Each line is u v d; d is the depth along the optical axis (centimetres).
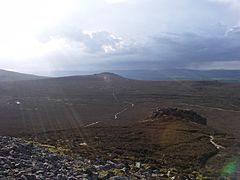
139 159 4147
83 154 3616
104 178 2198
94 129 8112
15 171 1762
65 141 5581
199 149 5406
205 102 18325
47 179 1756
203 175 3556
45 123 10512
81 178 1975
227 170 3928
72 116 12681
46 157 2372
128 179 2331
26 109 14912
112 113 13650
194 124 8794
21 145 2489
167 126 8256
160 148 5497
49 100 18975
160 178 2966
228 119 12025
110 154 4203
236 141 6312
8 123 10469
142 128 8031
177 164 4175
